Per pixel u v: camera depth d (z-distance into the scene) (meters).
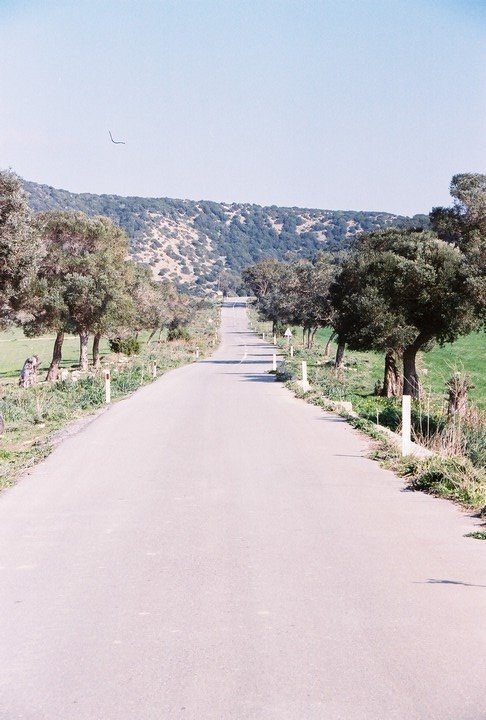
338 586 6.66
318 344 98.62
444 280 33.84
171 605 6.27
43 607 6.34
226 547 8.03
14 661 5.25
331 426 18.59
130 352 73.00
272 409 22.86
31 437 19.95
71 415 24.14
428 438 15.97
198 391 30.70
